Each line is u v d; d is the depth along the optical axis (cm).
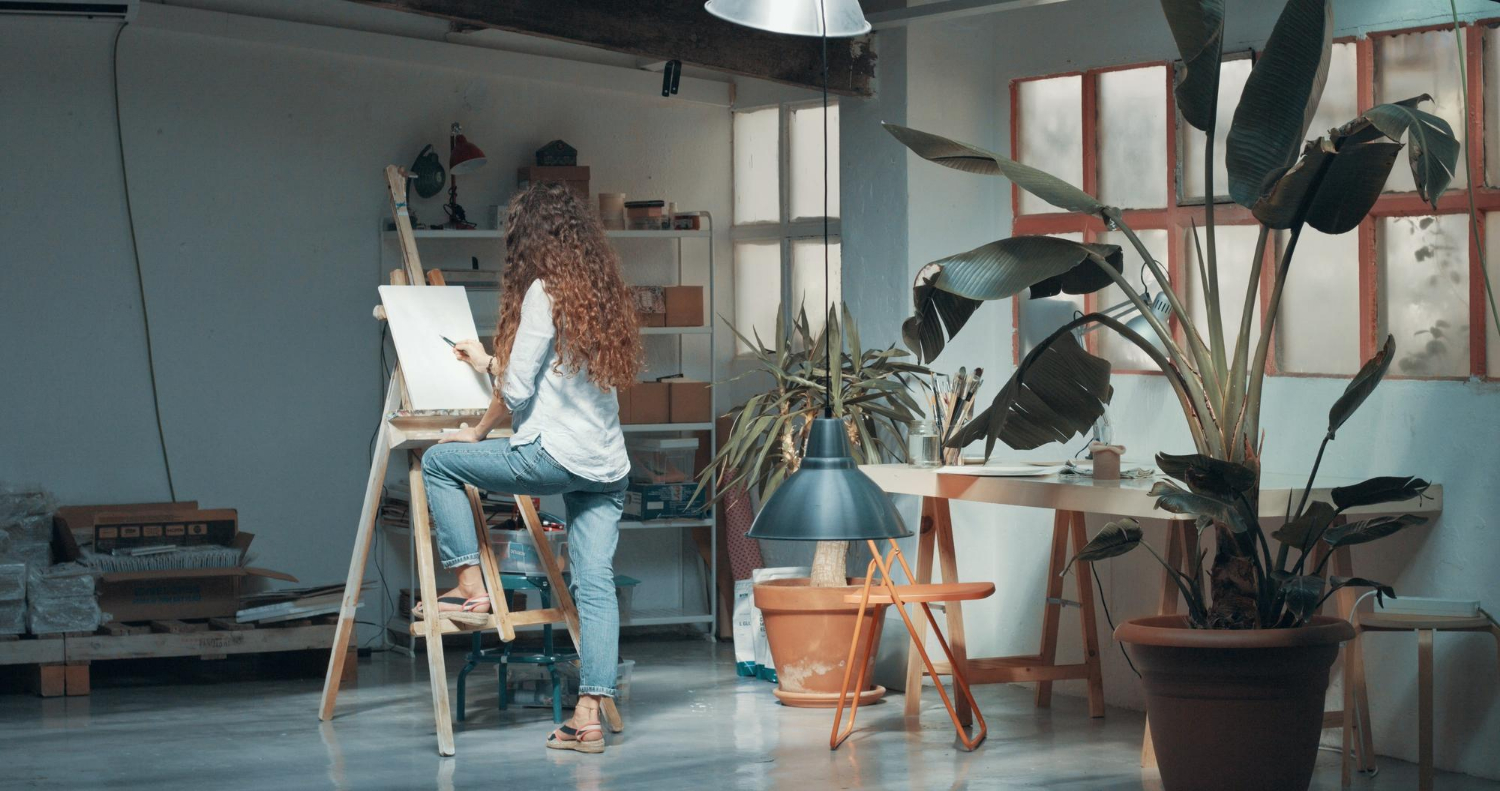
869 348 689
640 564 812
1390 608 477
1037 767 502
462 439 537
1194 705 447
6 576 625
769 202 808
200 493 718
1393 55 529
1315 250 554
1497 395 493
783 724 572
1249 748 443
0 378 679
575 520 529
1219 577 457
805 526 416
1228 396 452
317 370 743
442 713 517
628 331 520
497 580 545
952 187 676
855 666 614
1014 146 666
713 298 782
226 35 710
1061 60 641
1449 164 386
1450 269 512
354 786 469
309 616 672
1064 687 640
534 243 511
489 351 740
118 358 701
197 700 620
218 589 674
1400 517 443
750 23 438
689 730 560
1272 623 450
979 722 541
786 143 786
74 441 693
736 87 825
